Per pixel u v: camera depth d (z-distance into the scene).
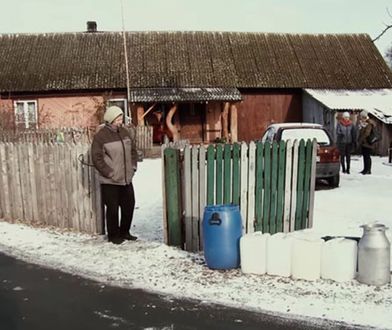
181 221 7.17
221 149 7.05
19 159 9.49
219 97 27.23
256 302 5.14
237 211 6.21
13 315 4.93
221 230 6.07
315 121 28.61
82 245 7.56
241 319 4.72
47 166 9.00
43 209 9.23
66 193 8.74
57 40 31.30
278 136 13.45
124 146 7.47
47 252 7.24
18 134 21.75
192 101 26.92
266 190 7.41
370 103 27.17
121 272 6.22
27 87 27.88
